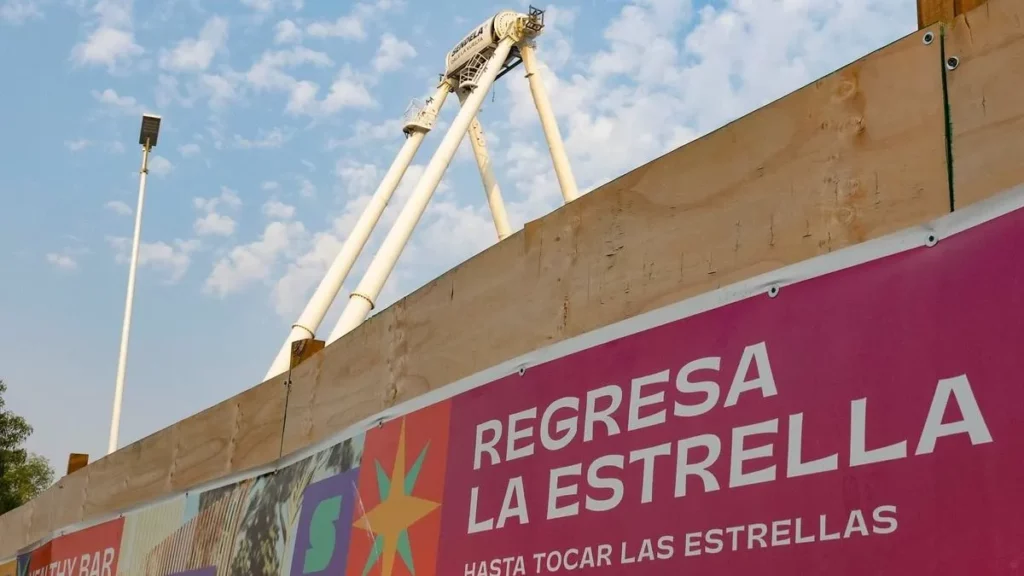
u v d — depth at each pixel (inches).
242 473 239.3
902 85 104.4
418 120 999.6
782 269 111.3
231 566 230.8
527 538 137.8
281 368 815.7
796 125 115.9
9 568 400.2
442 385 171.8
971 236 92.6
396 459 177.8
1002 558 82.5
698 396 116.5
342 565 186.4
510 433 147.9
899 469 92.5
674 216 130.7
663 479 117.8
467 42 1057.5
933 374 92.1
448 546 155.1
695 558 110.5
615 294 137.7
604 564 123.0
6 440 1333.7
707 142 128.2
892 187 102.7
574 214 150.3
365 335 203.3
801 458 102.0
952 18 102.0
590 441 131.4
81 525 332.5
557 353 143.0
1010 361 86.1
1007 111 93.3
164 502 277.7
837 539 96.0
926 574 87.7
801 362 105.4
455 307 174.6
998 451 85.0
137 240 738.8
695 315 120.6
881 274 100.0
